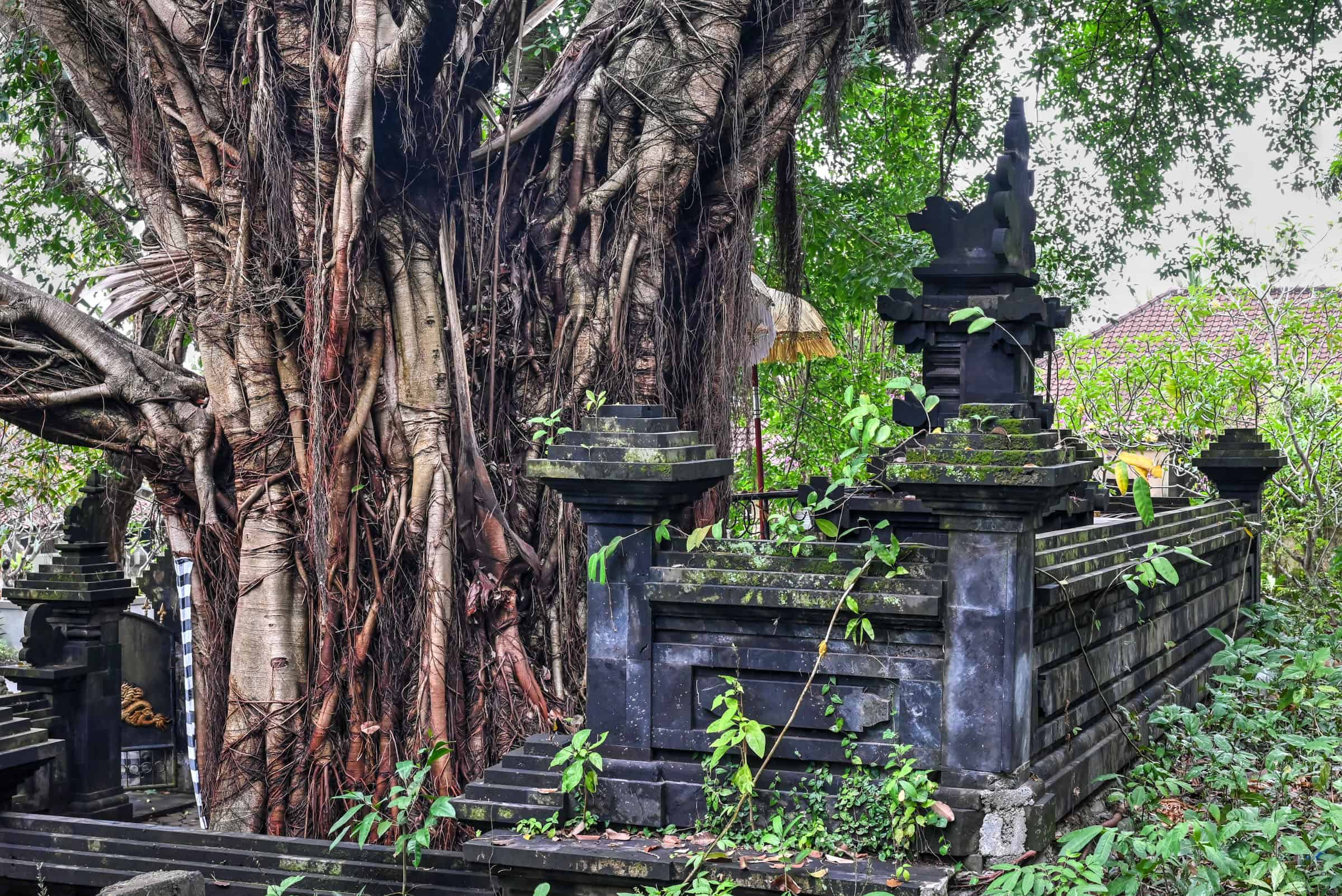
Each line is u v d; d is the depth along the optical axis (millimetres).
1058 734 4973
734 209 8227
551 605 7406
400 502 7090
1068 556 5211
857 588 4652
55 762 8453
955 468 4387
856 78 12727
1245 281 13242
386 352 7188
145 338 10625
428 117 7199
